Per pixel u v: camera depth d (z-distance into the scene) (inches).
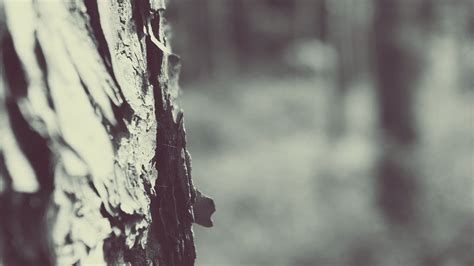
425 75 277.9
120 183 27.8
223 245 264.1
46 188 23.7
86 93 26.1
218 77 716.0
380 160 261.4
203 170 395.5
